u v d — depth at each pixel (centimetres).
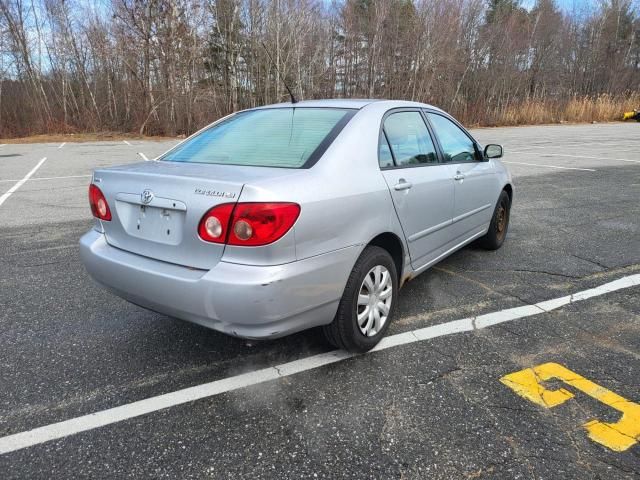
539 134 2566
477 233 476
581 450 228
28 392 272
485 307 385
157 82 2588
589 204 779
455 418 251
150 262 269
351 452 228
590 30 5134
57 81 2817
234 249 238
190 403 263
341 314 286
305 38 3212
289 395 271
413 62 3656
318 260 256
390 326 352
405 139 353
